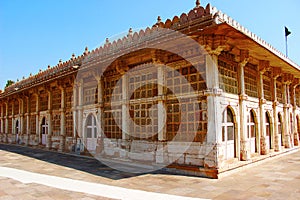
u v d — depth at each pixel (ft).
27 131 68.69
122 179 27.50
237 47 32.63
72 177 28.76
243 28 30.83
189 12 29.35
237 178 27.04
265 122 41.73
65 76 49.75
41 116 62.75
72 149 50.49
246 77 37.86
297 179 26.55
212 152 27.89
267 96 44.88
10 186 24.81
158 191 22.49
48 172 31.83
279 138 48.26
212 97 28.66
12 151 56.49
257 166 33.73
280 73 46.11
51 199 20.62
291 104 56.24
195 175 28.78
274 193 21.63
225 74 32.12
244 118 33.83
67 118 53.67
